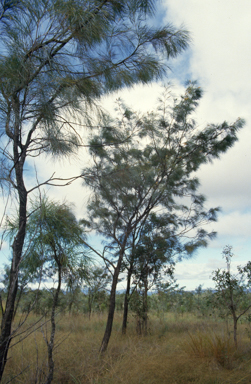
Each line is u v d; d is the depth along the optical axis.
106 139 3.71
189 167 7.03
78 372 3.98
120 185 4.24
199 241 6.80
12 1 2.65
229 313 6.02
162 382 3.59
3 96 2.58
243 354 4.77
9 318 2.42
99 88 3.24
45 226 3.17
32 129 2.87
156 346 5.50
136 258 7.67
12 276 2.54
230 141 6.75
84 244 3.56
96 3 2.91
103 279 5.94
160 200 6.92
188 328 8.14
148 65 3.40
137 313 7.64
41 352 4.62
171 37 3.38
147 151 6.65
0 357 2.28
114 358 4.75
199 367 4.00
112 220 7.09
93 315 10.63
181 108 6.71
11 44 2.56
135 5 3.04
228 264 6.00
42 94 2.62
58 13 2.65
